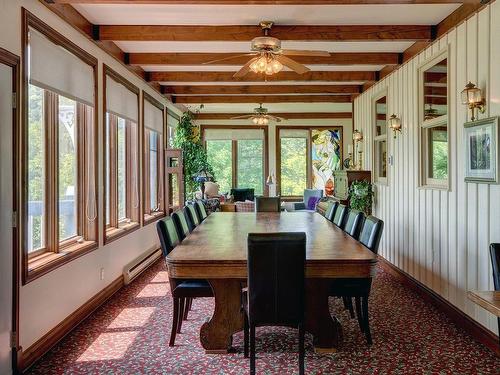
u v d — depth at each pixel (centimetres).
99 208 426
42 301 306
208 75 609
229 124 1055
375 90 634
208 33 413
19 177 279
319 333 306
